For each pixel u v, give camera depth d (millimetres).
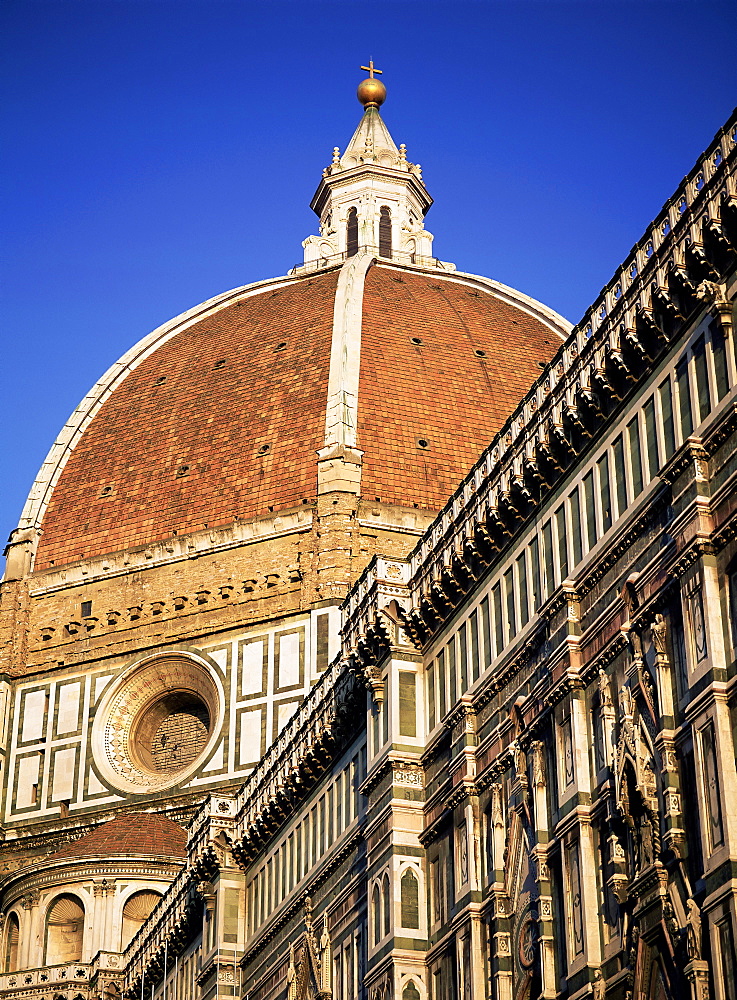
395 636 60812
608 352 49375
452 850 55625
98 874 103438
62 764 119625
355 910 61844
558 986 47625
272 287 144250
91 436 132875
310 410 124812
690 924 41031
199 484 125312
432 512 120125
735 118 44781
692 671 43094
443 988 54781
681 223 46406
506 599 55000
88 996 97312
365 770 63438
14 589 126875
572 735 48594
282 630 116750
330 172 164250
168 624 121062
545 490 53312
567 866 47969
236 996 74250
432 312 135000
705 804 41562
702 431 44656
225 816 77250
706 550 43312
